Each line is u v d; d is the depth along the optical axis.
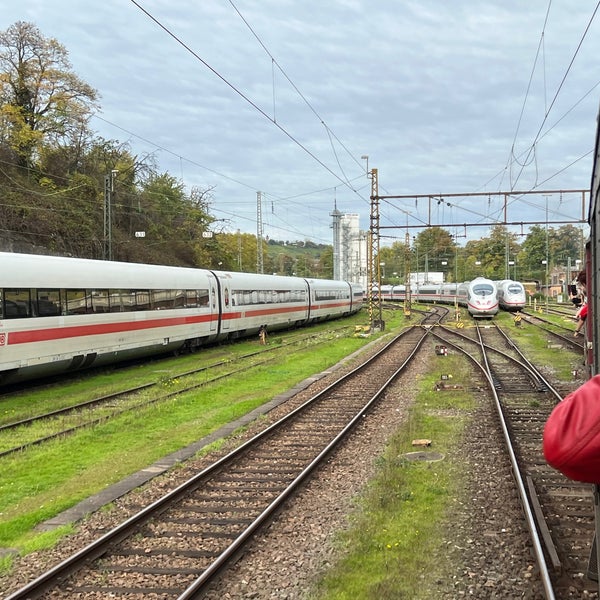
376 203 38.09
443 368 20.41
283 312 37.16
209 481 8.91
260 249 58.31
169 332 23.45
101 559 6.30
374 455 10.15
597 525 3.46
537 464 9.32
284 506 7.75
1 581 5.97
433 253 109.94
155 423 13.11
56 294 17.38
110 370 21.05
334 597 5.42
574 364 20.62
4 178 41.28
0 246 33.50
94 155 51.12
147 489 8.68
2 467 9.84
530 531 6.43
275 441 11.22
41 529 7.36
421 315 58.03
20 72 43.31
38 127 45.00
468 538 6.66
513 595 5.39
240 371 20.36
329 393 16.20
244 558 6.27
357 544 6.50
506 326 41.06
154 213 57.28
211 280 27.41
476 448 10.34
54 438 11.56
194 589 5.39
